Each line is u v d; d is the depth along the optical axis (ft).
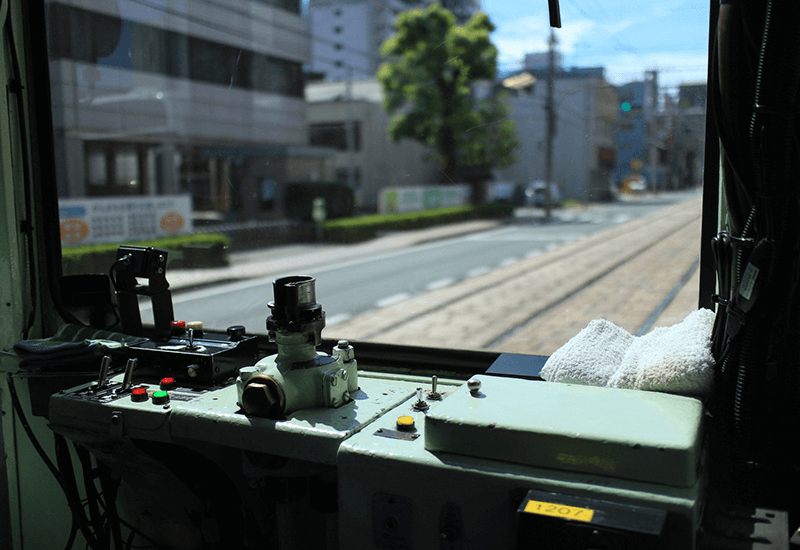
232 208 49.73
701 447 2.91
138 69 43.37
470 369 4.51
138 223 32.22
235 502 4.27
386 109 49.60
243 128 54.29
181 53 47.55
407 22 38.09
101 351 4.66
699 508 2.68
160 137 45.93
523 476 2.75
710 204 3.99
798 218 3.04
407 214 61.87
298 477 3.77
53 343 4.83
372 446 3.10
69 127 38.09
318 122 77.05
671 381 3.34
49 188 5.43
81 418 3.97
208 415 3.58
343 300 24.38
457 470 2.85
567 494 2.65
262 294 22.57
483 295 22.07
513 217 50.78
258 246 46.52
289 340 3.57
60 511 5.30
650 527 2.39
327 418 3.48
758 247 3.09
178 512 4.51
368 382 4.19
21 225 5.30
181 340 4.54
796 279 3.10
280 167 58.80
